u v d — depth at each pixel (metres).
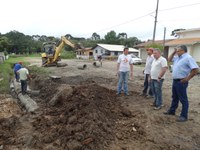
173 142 4.98
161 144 4.88
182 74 5.96
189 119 6.37
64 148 4.72
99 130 5.07
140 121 6.12
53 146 4.84
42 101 9.38
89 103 6.50
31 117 7.07
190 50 28.19
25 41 84.31
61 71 19.58
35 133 5.60
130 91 9.89
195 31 31.83
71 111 6.54
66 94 8.02
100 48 51.50
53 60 24.03
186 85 6.02
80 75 16.41
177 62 6.13
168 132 5.48
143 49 37.28
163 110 7.14
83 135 4.90
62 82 13.33
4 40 60.47
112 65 27.00
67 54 51.94
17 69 12.12
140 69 21.58
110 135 5.12
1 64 26.44
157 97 7.23
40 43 87.06
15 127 6.18
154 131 5.52
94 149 4.57
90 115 5.65
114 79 14.04
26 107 8.55
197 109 7.46
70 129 5.21
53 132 5.42
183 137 5.23
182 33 33.88
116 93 9.20
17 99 10.36
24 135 5.57
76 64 27.95
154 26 25.47
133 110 7.05
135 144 4.86
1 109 7.89
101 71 19.33
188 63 5.82
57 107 7.78
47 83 13.06
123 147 4.70
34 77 16.66
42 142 5.11
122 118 6.31
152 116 6.52
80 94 7.51
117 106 7.18
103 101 7.19
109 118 6.09
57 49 23.98
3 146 5.08
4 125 6.19
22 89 10.77
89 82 12.82
